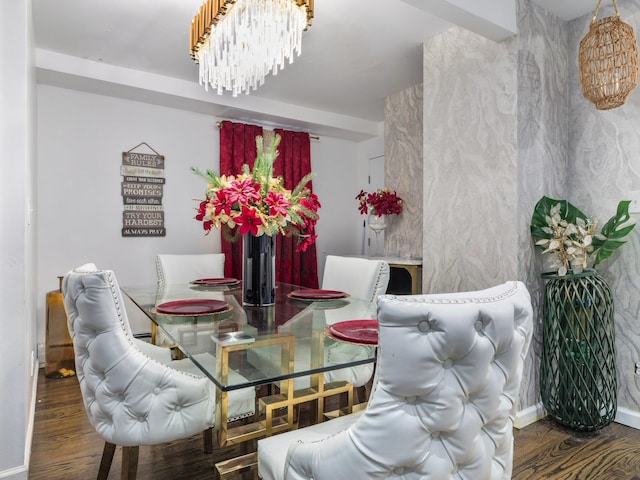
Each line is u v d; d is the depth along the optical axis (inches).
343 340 57.0
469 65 103.3
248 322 69.2
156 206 156.4
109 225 147.5
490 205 98.1
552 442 84.9
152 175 155.4
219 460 76.5
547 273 96.0
